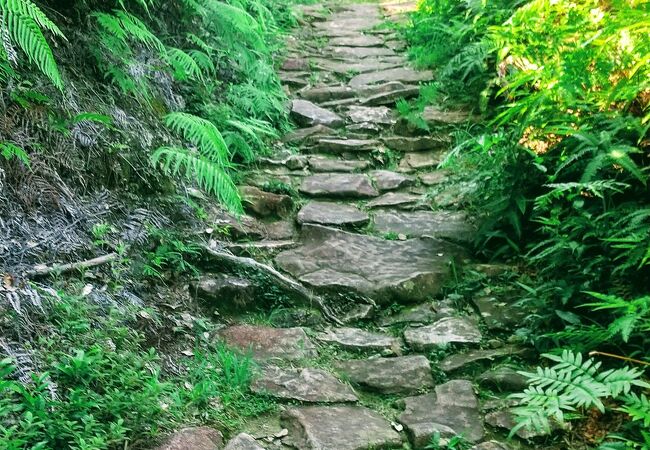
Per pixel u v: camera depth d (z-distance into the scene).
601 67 3.70
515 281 3.69
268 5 7.23
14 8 2.90
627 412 2.50
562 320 3.23
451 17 6.61
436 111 5.43
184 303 3.37
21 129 3.27
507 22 4.56
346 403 2.89
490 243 3.97
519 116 4.13
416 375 3.07
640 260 3.08
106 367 2.72
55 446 2.32
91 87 3.80
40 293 2.83
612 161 3.36
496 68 5.38
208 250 3.63
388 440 2.69
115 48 4.00
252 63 5.47
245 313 3.47
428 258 3.87
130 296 3.16
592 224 3.28
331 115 5.40
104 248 3.30
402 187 4.59
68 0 3.92
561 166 3.42
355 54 6.69
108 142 3.65
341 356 3.22
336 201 4.44
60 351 2.65
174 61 4.33
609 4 4.27
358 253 3.90
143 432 2.53
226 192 3.62
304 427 2.70
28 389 2.46
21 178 3.15
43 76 3.50
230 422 2.72
